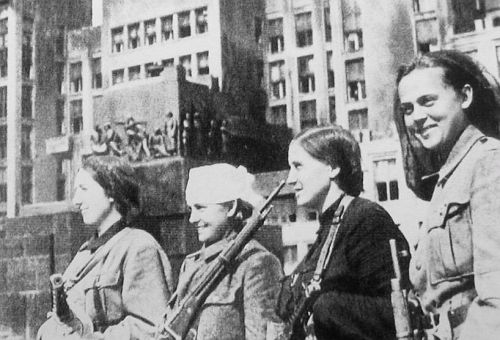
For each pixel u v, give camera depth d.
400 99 2.29
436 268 1.89
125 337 3.34
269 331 2.99
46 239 4.69
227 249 3.18
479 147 1.89
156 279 3.49
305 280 2.38
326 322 2.21
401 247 2.23
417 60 2.23
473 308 1.74
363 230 2.26
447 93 2.12
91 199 3.69
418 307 1.99
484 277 1.71
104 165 3.72
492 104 2.12
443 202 1.88
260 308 3.09
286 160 4.32
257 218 3.21
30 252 4.71
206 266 3.31
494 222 1.72
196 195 3.46
